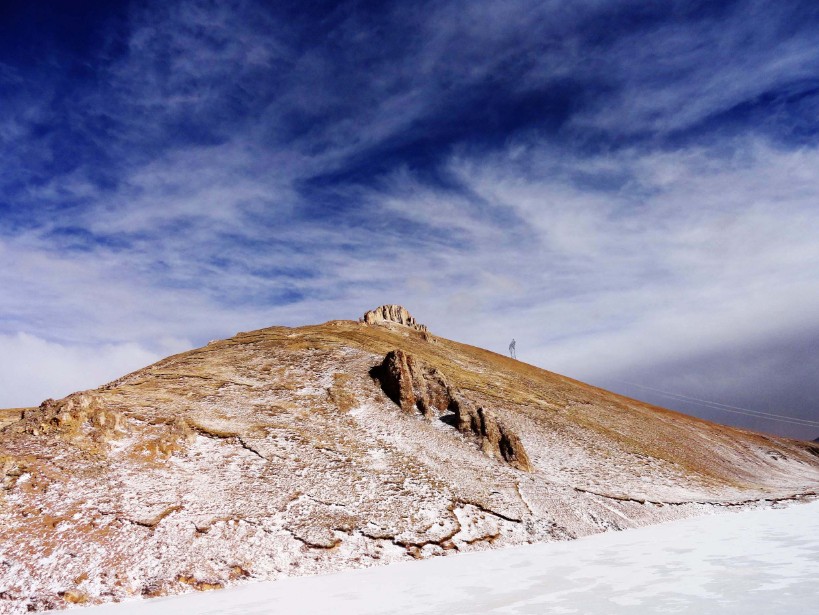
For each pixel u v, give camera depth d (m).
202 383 49.06
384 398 51.09
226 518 27.62
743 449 85.06
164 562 23.69
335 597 18.80
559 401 76.44
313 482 33.16
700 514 42.25
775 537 26.48
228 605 18.58
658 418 89.69
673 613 13.31
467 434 46.75
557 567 21.86
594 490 42.22
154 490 28.95
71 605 20.39
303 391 50.09
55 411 32.81
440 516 31.86
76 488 27.53
